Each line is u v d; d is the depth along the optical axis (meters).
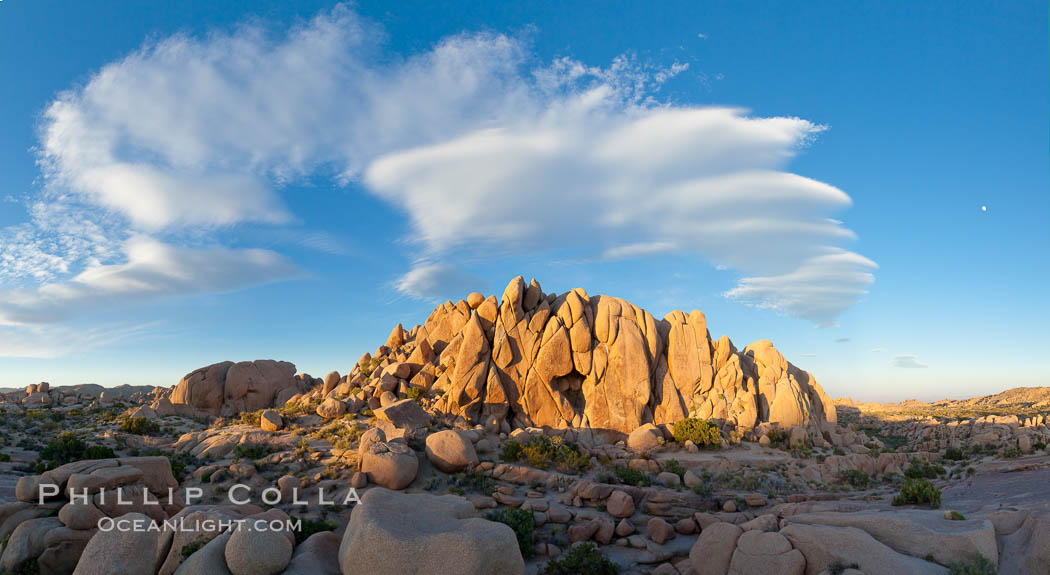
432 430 52.78
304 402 65.19
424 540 22.03
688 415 64.94
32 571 23.45
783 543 25.42
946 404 176.25
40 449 46.12
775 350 71.62
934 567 22.20
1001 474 41.81
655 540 34.62
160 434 56.16
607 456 51.53
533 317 68.06
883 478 51.94
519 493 40.25
